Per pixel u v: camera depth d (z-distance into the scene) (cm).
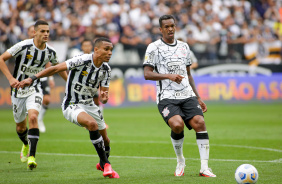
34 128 2211
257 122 4753
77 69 1986
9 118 5569
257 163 2336
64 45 6412
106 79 2038
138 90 7025
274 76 7300
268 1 8462
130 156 2670
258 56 7475
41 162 2458
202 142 1958
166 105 1981
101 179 1914
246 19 8200
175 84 2008
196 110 1981
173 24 2019
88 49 3581
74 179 1925
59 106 6800
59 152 2861
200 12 7938
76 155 2731
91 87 2023
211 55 7269
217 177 1916
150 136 3712
